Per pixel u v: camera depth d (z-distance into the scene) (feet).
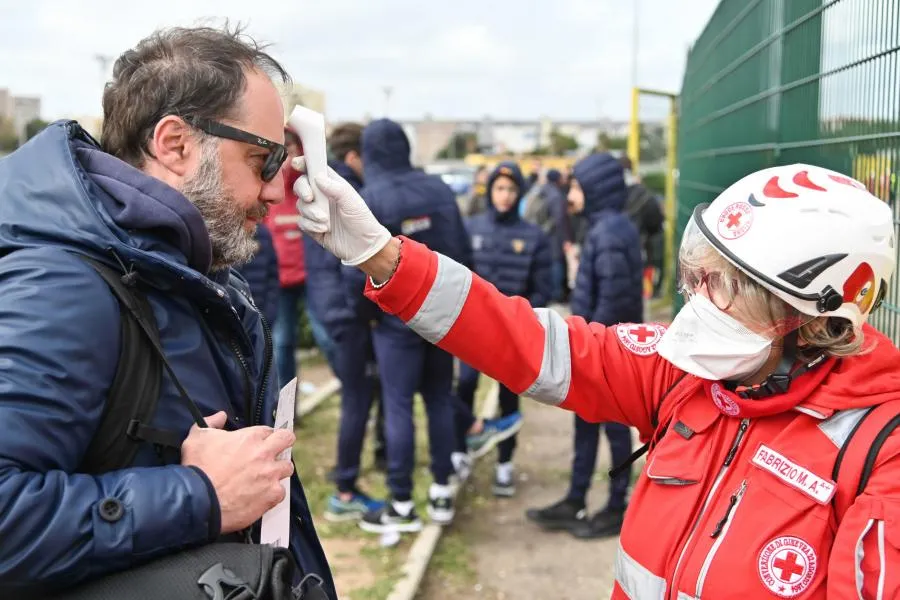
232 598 4.11
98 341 4.20
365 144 12.98
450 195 13.32
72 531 3.88
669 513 4.87
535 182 52.11
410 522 13.91
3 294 4.09
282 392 5.37
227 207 4.90
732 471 4.69
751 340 4.58
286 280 18.03
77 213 4.35
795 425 4.50
